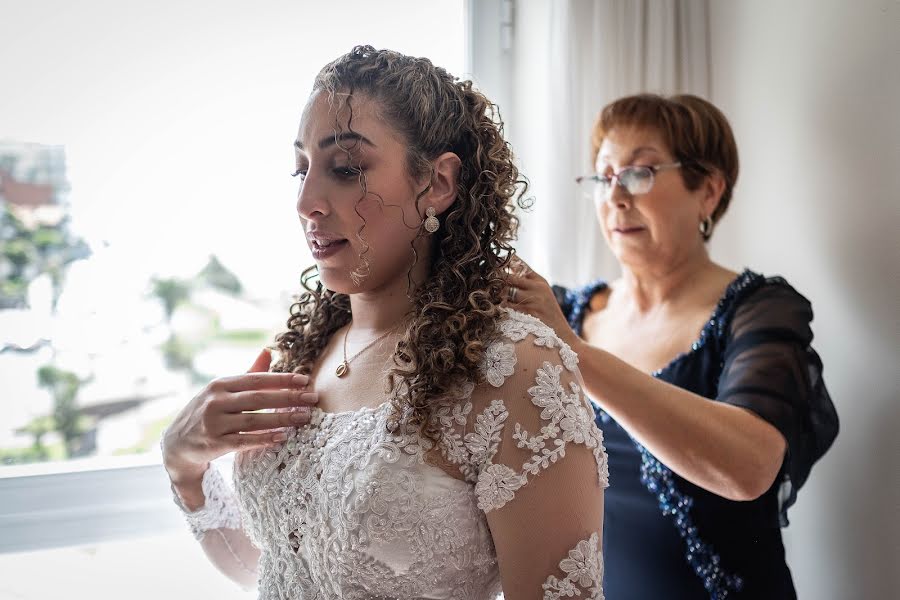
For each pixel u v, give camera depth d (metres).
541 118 1.91
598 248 1.93
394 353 1.08
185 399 1.79
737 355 1.44
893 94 1.52
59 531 1.69
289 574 1.11
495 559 1.03
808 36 1.72
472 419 0.98
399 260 1.08
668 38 1.91
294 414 1.10
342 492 0.99
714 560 1.46
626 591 1.56
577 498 0.97
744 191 1.96
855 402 1.64
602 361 1.30
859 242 1.61
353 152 1.01
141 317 1.74
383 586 0.99
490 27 1.93
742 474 1.30
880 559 1.59
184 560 1.79
